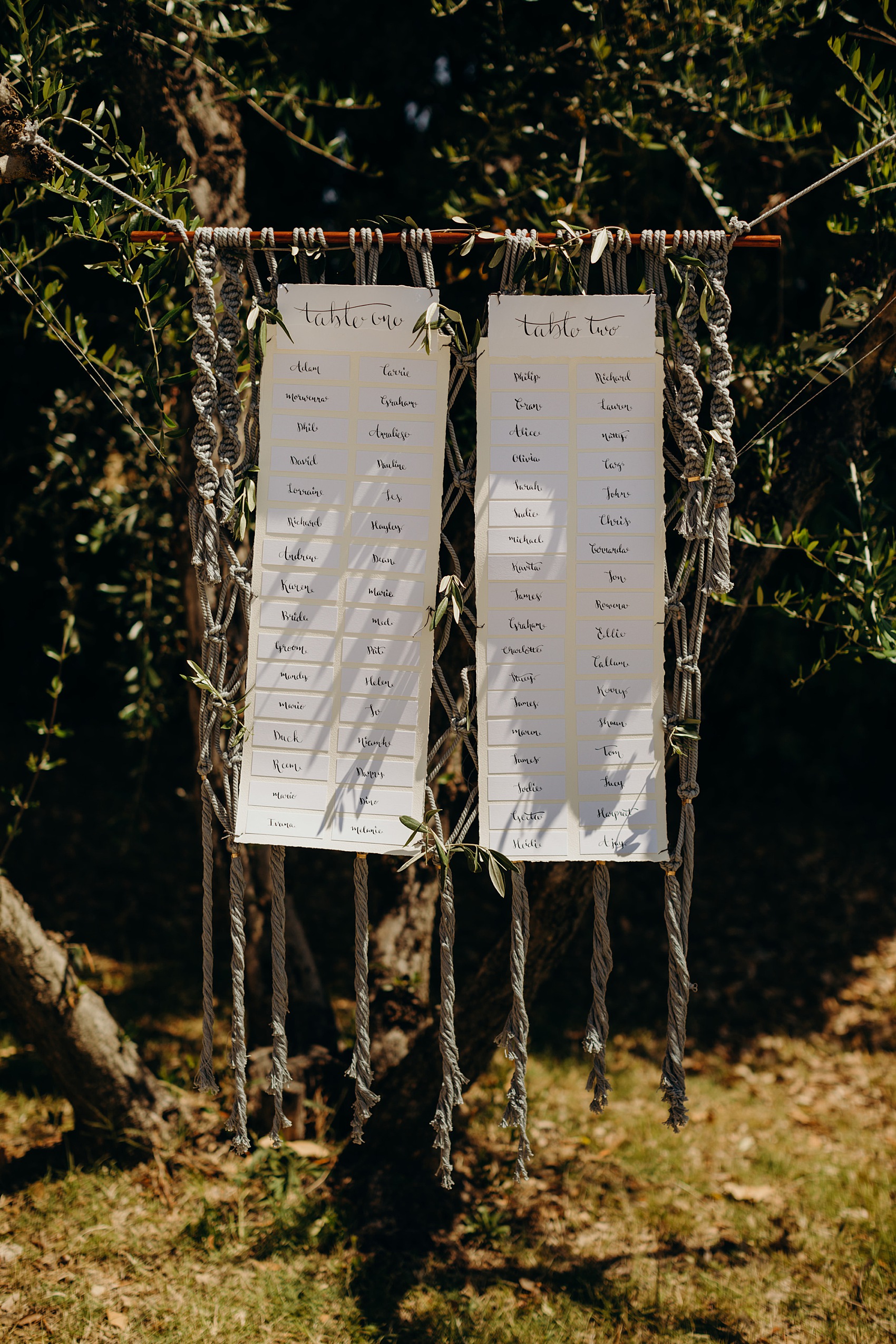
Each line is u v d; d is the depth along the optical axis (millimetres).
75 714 8250
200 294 2014
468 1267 2994
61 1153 3340
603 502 2053
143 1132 3256
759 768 7742
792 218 4520
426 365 2053
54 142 2545
